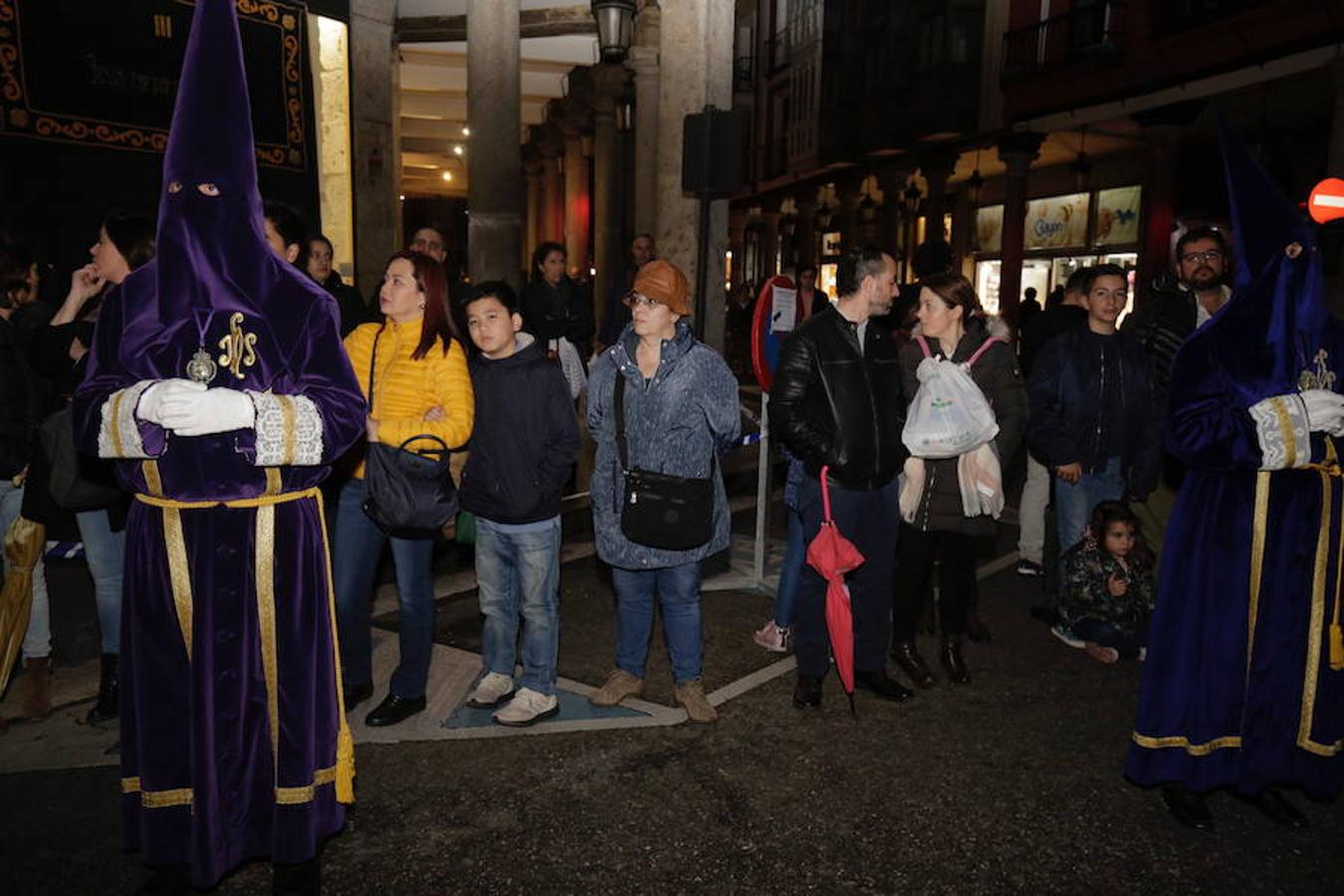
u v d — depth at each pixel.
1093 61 15.94
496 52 9.43
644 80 16.52
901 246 24.47
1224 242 4.53
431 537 3.55
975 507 4.17
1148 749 3.18
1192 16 14.57
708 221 6.31
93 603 4.62
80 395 2.48
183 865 2.62
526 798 3.30
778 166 28.77
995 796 3.38
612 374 3.75
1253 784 3.16
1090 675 4.52
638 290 3.57
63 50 6.91
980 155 20.69
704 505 3.67
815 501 3.99
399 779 3.41
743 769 3.54
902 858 3.00
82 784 3.36
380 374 3.55
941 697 4.23
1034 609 5.30
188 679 2.50
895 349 4.02
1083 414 4.74
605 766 3.54
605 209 20.53
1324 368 3.10
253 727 2.54
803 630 4.05
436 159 28.62
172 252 2.43
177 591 2.45
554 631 3.86
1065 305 7.37
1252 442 2.93
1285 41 13.01
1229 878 2.93
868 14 22.61
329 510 4.12
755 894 2.81
